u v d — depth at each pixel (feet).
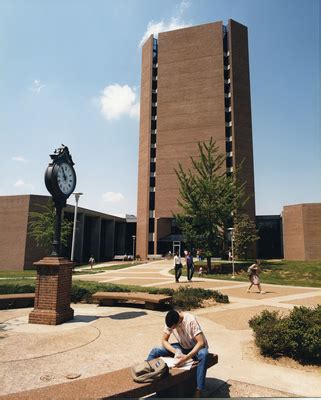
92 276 79.71
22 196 133.80
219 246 89.66
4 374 16.72
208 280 71.41
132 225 226.99
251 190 173.88
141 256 183.01
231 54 187.01
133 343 22.57
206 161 94.94
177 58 198.08
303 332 20.27
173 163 184.96
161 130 191.62
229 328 27.99
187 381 14.51
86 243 181.06
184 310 35.83
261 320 24.26
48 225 108.68
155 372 12.55
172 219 185.26
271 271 90.48
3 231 133.49
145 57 212.84
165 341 15.10
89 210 168.25
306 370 18.57
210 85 187.11
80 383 12.48
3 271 122.21
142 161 198.80
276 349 20.39
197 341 14.69
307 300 44.09
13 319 29.73
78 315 31.96
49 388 12.05
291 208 154.40
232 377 17.26
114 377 13.10
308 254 144.66
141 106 209.15
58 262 28.55
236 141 175.63
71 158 33.06
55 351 20.53
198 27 196.95
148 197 187.93
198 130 183.73
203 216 88.07
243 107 183.42
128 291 41.88
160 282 65.57
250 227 133.18
